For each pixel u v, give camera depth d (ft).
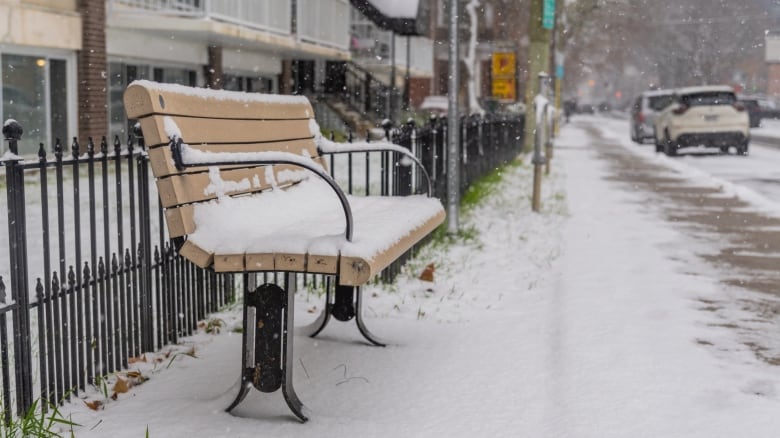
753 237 32.24
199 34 71.61
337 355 16.47
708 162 76.69
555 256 27.76
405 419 13.17
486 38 169.89
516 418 13.20
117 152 14.78
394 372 15.40
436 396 14.16
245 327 13.17
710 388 14.69
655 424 13.03
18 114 57.41
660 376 15.26
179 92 13.56
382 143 19.07
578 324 18.88
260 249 12.33
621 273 24.99
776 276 24.63
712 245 30.32
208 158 12.70
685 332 18.33
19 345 12.52
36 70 59.06
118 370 15.07
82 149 63.16
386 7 104.22
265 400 13.91
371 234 13.33
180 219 12.58
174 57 76.13
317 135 19.22
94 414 13.21
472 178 46.09
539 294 22.08
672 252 28.81
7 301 12.49
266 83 100.68
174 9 73.36
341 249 12.16
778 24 215.10
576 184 54.29
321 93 104.22
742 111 84.17
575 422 13.05
